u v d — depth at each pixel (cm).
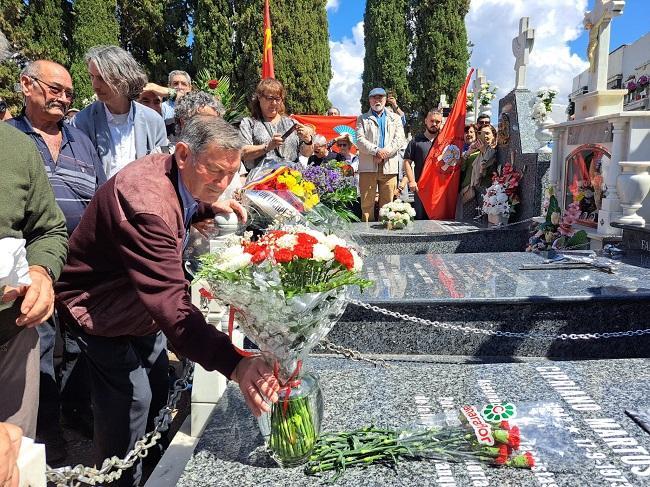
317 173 471
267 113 496
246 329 164
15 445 123
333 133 1116
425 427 185
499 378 228
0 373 199
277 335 159
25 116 314
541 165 609
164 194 186
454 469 167
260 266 154
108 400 238
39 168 204
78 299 225
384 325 330
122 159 362
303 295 152
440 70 2023
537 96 615
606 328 325
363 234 613
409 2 2045
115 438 242
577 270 394
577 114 551
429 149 772
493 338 326
